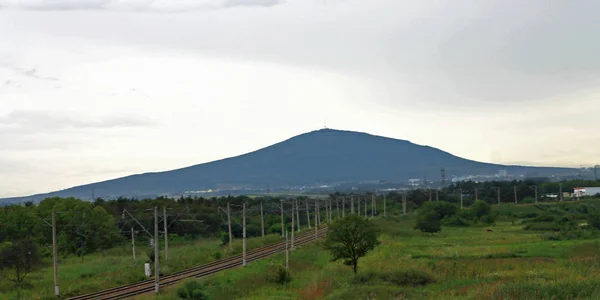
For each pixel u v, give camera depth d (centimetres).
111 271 6238
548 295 3506
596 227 10212
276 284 5300
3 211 9156
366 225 5650
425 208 13238
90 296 4622
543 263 5416
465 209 13838
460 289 4166
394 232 10538
